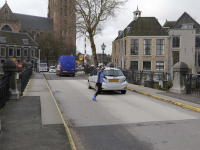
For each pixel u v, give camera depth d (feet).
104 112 24.25
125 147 14.14
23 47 226.17
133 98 34.47
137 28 118.21
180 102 29.14
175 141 15.19
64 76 94.12
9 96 28.94
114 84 37.86
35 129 16.70
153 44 115.14
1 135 15.26
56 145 13.52
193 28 125.90
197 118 21.72
